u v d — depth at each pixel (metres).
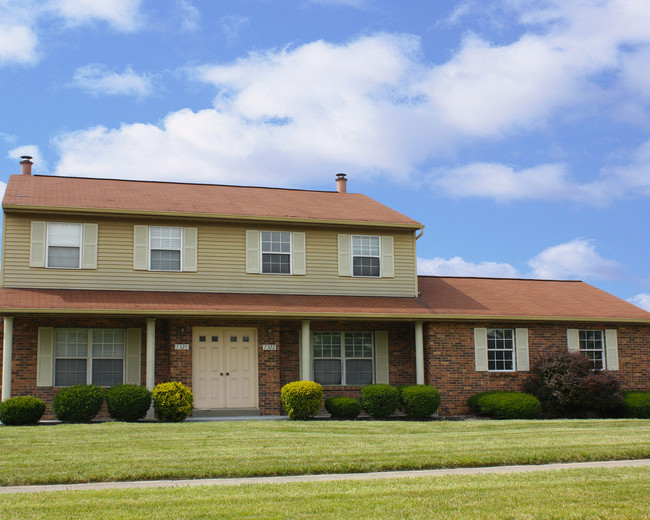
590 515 8.63
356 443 14.33
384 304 22.95
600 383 22.05
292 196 26.75
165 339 21.22
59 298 19.94
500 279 28.06
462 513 8.67
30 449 13.27
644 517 8.55
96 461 12.06
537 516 8.57
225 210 22.98
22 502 9.13
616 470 11.59
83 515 8.48
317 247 23.52
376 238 24.19
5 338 18.86
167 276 21.94
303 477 11.27
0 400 19.64
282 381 22.14
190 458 12.41
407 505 9.03
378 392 20.98
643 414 22.19
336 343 23.06
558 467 12.18
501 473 11.34
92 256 21.28
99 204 21.75
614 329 24.62
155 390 19.05
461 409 22.67
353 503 9.12
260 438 14.93
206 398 21.17
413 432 16.66
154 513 8.59
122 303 20.16
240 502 9.16
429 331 22.81
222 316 20.48
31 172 25.70
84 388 18.78
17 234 20.77
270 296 22.56
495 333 23.50
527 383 23.06
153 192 24.52
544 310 24.22
